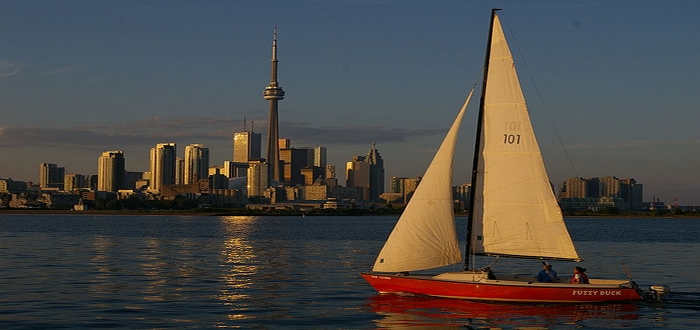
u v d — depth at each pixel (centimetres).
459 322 4138
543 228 4512
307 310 4588
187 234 16575
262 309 4631
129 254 9625
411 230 4688
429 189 4666
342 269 7419
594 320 4212
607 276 6900
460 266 7406
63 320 4191
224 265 7881
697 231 19912
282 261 8500
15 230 18575
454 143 4659
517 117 4519
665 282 6306
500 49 4538
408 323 4122
